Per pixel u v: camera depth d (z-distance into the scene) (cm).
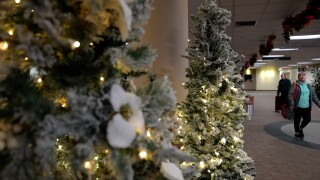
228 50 214
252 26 714
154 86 73
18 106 56
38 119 57
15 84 58
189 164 171
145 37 196
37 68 70
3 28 68
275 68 2691
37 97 59
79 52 68
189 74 212
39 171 59
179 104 204
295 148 468
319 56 1521
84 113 57
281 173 347
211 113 201
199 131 195
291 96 535
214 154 194
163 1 198
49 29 56
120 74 78
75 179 77
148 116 69
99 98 61
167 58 199
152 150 66
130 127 59
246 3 510
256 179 327
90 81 69
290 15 594
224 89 210
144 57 71
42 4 55
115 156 59
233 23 680
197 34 212
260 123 730
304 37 880
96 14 62
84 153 55
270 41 801
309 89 516
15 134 57
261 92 2470
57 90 73
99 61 67
